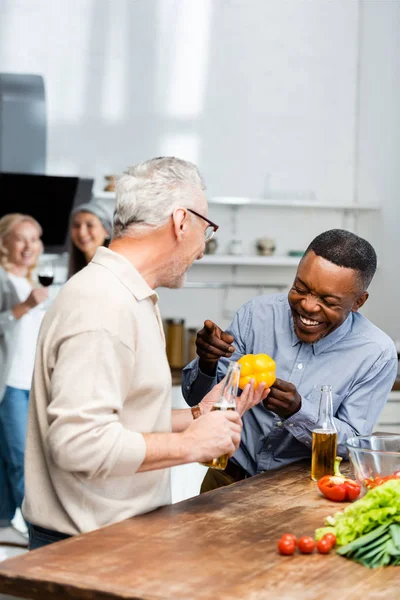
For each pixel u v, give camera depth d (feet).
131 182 5.84
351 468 7.37
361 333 7.66
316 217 17.42
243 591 4.40
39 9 16.07
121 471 5.39
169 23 16.63
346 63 17.42
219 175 17.01
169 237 5.83
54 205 14.75
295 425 7.16
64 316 5.44
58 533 5.76
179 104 16.76
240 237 17.15
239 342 8.07
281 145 17.21
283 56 17.16
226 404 6.09
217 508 5.99
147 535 5.31
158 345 5.82
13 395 14.02
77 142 16.31
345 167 17.47
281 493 6.46
